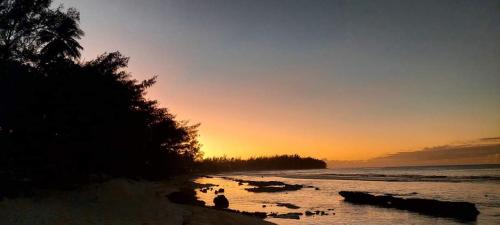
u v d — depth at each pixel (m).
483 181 95.94
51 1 20.66
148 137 25.05
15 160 18.22
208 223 20.95
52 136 18.39
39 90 17.95
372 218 36.94
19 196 16.92
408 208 43.28
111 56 20.80
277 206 45.00
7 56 18.91
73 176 21.27
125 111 21.11
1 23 18.66
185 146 33.03
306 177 149.00
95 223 15.20
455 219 36.84
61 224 13.89
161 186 50.75
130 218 17.81
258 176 170.12
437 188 76.38
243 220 24.19
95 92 18.72
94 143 19.27
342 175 166.50
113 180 26.20
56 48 20.91
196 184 82.38
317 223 32.56
